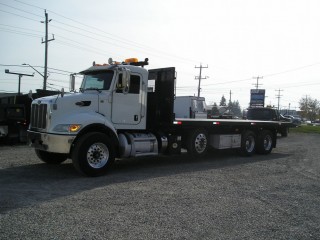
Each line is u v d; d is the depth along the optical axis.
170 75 9.93
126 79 8.62
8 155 11.02
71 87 9.55
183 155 12.81
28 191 6.41
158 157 12.11
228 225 4.88
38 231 4.36
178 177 8.20
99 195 6.23
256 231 4.69
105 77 8.98
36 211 5.18
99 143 8.08
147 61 9.59
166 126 10.16
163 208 5.55
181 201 6.00
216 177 8.36
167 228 4.65
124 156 8.95
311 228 4.90
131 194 6.37
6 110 13.35
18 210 5.20
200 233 4.53
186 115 22.88
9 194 6.16
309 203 6.25
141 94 9.44
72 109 8.09
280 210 5.73
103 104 8.63
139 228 4.61
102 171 8.12
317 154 14.25
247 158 12.63
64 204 5.59
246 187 7.33
